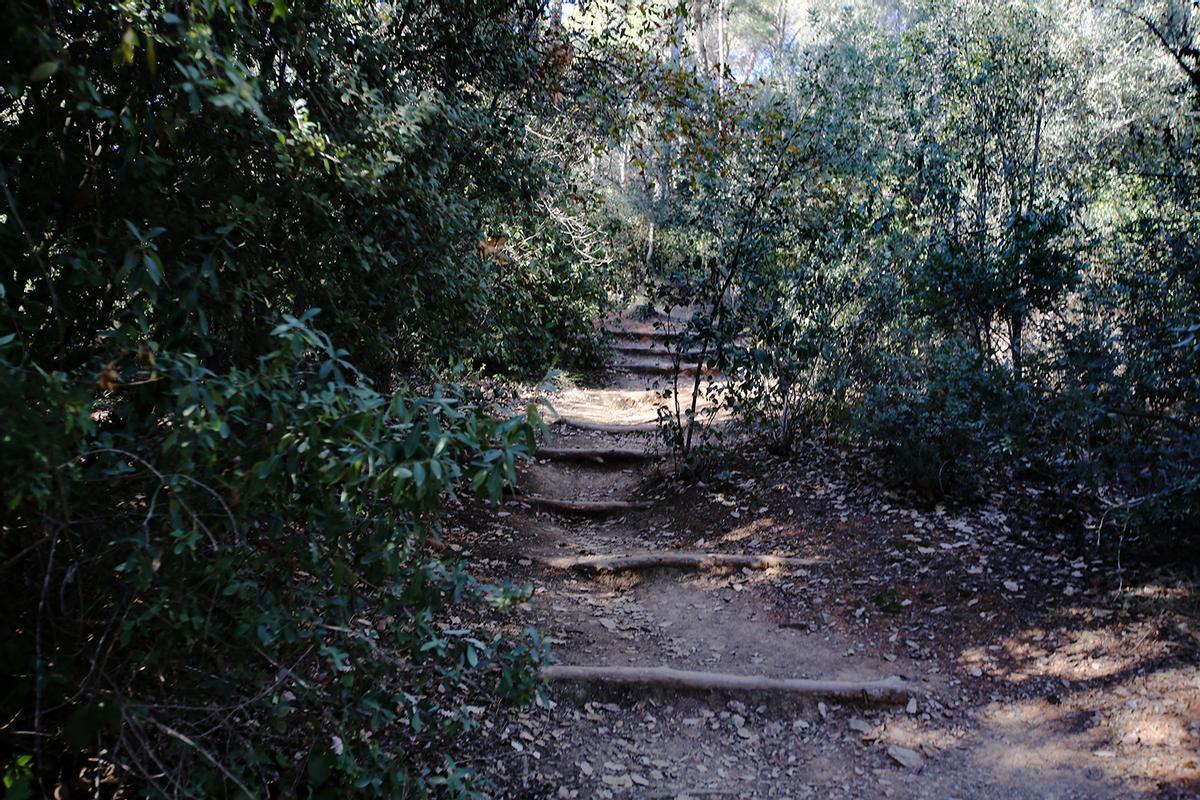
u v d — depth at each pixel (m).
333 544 2.88
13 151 2.87
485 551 7.17
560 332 11.18
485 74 6.82
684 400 12.67
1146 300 6.37
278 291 4.32
